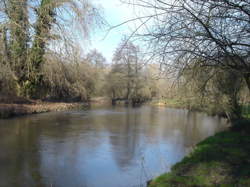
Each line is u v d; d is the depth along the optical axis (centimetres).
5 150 970
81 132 1382
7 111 1805
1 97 2077
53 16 2061
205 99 625
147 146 1092
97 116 2142
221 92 643
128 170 778
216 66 426
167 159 893
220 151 792
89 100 4009
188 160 747
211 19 389
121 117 2120
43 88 2594
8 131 1334
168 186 538
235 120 1347
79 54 2148
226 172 586
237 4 371
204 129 1567
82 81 3144
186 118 2139
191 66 422
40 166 800
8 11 1761
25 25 1873
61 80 2512
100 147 1059
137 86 3788
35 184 659
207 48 410
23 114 2033
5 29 1766
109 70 4453
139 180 693
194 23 385
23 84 2317
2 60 1758
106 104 3819
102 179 704
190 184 534
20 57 1975
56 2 1991
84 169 784
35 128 1455
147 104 3856
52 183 669
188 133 1422
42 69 2277
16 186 642
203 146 899
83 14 1977
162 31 392
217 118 2156
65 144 1094
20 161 842
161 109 3058
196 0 367
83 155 934
